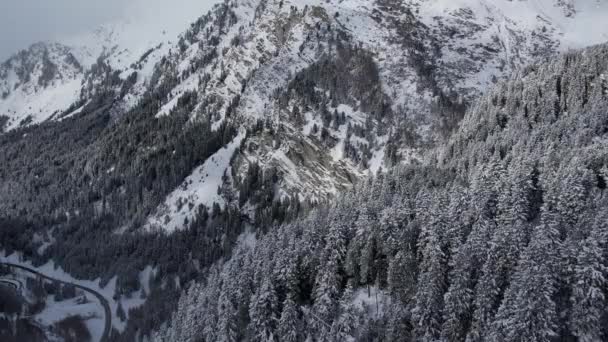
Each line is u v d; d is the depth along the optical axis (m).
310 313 120.75
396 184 163.25
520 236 110.12
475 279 109.75
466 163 174.12
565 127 164.50
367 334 111.81
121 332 157.25
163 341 142.12
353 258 125.19
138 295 179.38
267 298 123.25
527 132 173.00
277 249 138.75
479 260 111.00
